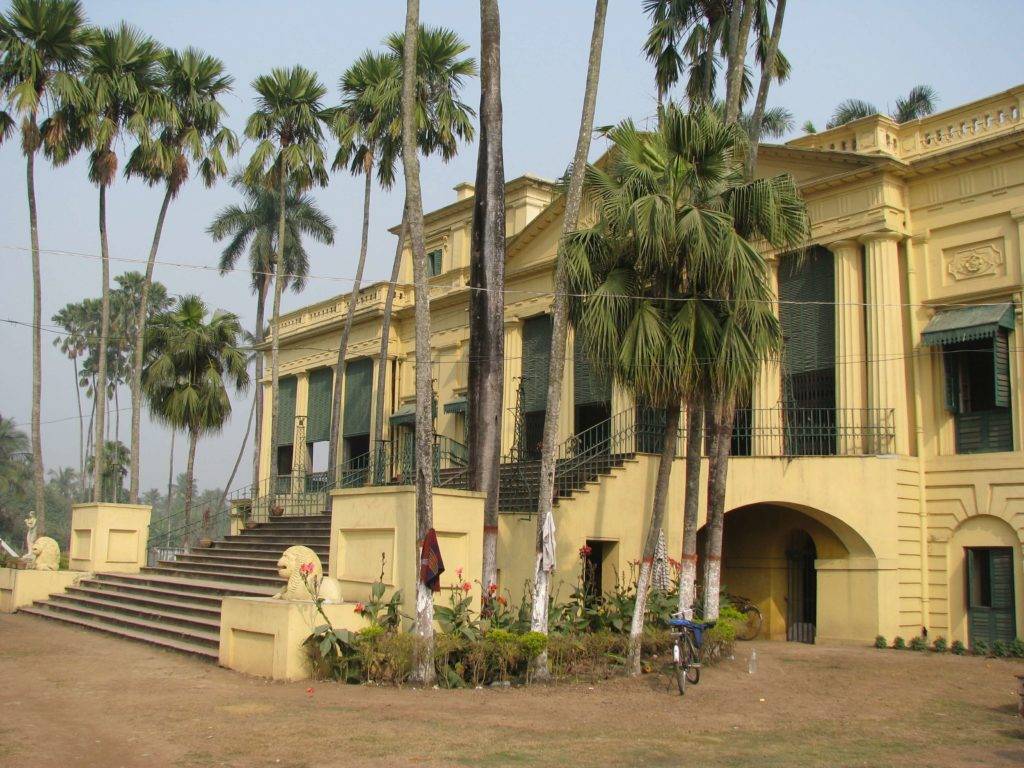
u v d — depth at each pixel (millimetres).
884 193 19609
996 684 14117
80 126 27344
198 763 8477
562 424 25625
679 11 19484
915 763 8969
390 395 32438
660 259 13000
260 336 48812
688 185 13820
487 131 16781
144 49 28016
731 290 13180
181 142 28984
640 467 19125
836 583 19328
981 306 18688
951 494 18875
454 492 14617
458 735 9750
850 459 19031
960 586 18641
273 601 13781
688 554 14977
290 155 29578
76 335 70625
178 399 30953
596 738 9805
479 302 17062
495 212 16594
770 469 19359
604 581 18641
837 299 20203
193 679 13352
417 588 13133
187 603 18797
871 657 16953
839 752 9398
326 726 10078
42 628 20016
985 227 18875
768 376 20969
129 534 25016
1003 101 18812
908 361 19656
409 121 14266
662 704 11930
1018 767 8875
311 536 21922
